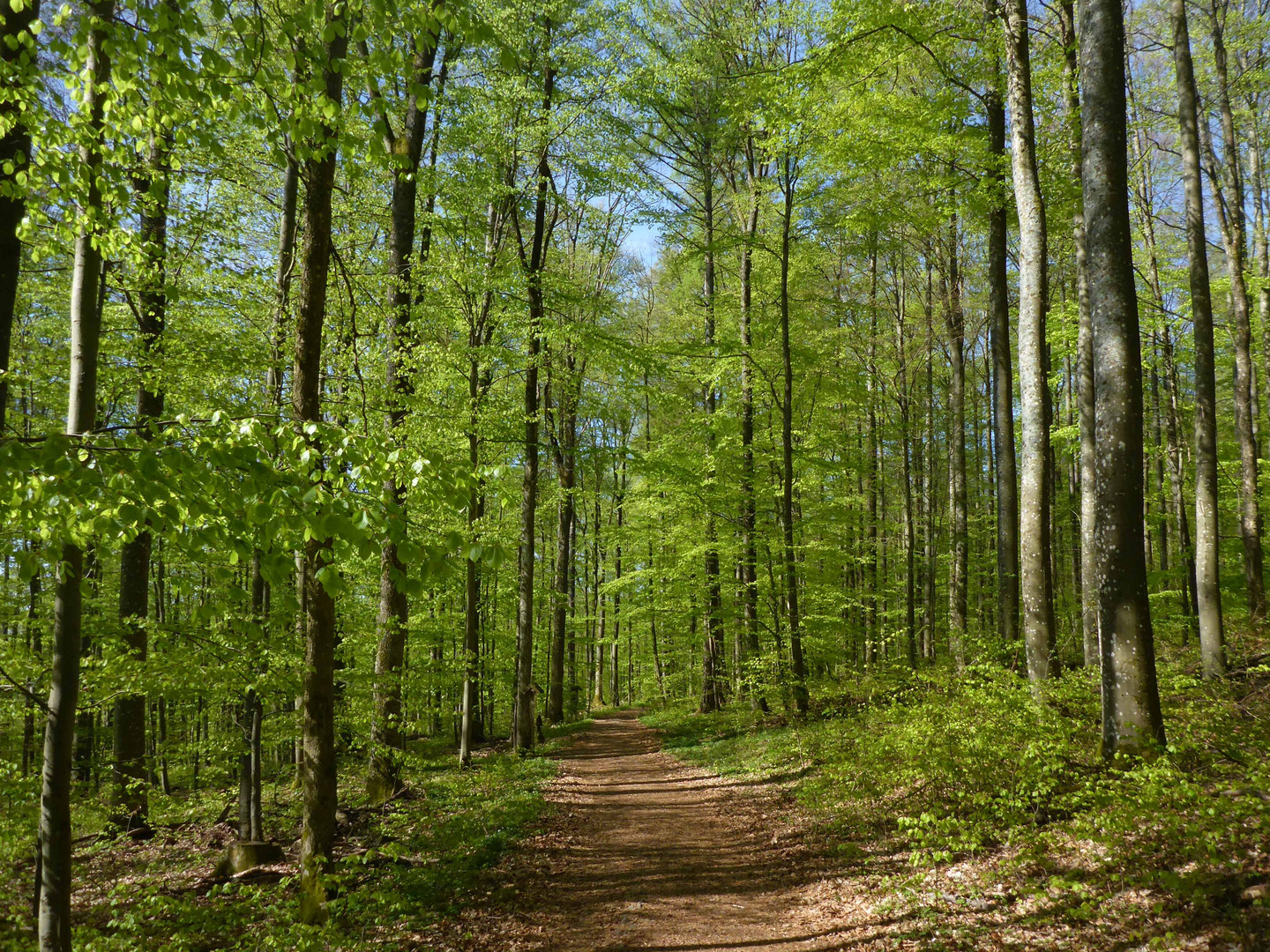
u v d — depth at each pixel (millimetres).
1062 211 11695
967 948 4766
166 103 4383
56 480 2977
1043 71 10453
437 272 12000
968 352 24984
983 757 7141
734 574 18828
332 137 4730
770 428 17938
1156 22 16031
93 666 6574
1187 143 11945
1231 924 3859
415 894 6891
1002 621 11742
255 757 8383
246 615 7520
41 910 4227
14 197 3980
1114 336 6559
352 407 9312
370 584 13266
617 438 28078
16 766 5387
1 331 3941
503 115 12805
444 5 3869
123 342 8602
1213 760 6184
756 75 10719
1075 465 22078
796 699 14898
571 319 15562
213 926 5871
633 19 15258
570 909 6754
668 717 23219
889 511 27375
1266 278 14906
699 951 5664
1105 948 4230
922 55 11312
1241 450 14086
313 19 3982
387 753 9773
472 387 13094
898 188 14461
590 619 27766
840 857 7395
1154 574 17578
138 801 8578
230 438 3293
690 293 22844
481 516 12945
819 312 19000
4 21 4094
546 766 14805
